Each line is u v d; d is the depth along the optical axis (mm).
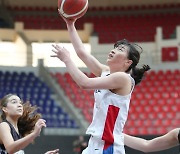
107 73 6047
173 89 24812
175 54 27234
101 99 5621
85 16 32719
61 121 22844
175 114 22953
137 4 33062
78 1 5844
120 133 5652
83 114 23359
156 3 32906
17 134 6988
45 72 26266
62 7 5863
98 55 28391
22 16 32938
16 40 31219
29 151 19828
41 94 24750
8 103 7188
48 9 33250
